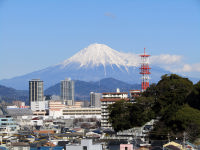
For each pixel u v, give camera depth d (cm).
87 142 17588
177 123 19812
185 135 19238
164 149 17975
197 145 18412
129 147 18838
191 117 19188
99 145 17925
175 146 17738
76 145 17812
